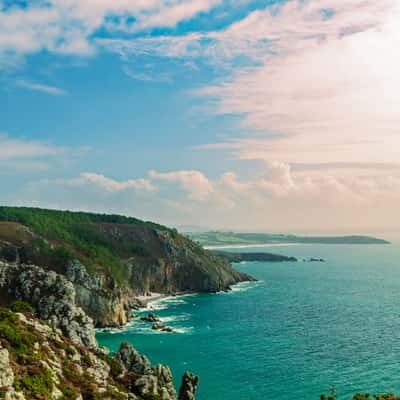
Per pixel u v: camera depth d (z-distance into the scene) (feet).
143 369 301.43
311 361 415.23
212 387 349.41
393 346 469.57
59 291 484.33
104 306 598.75
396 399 217.77
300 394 332.60
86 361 253.24
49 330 266.77
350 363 408.05
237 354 442.09
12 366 184.24
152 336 528.63
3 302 488.44
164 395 267.80
